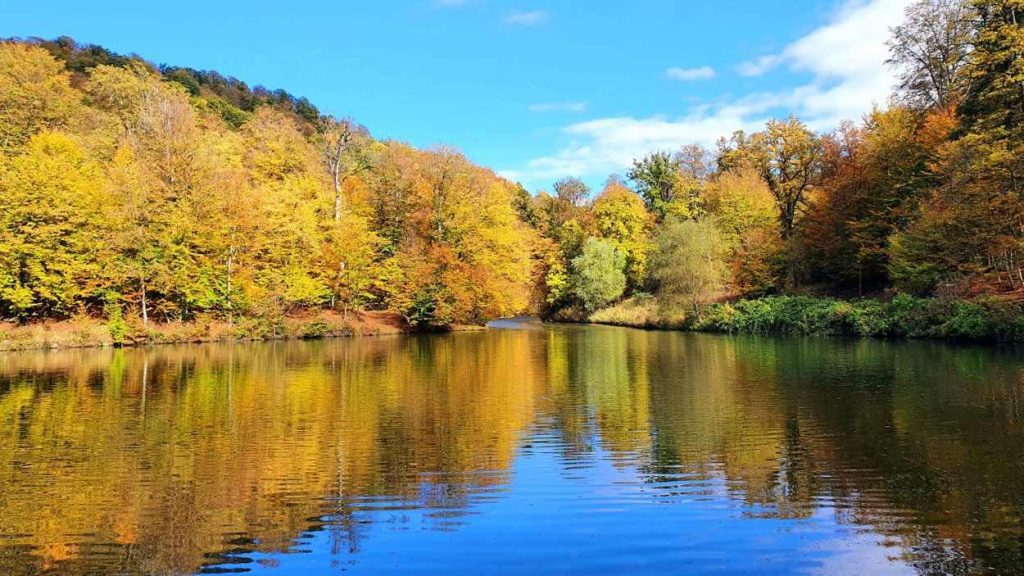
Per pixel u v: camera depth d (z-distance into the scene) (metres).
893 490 8.54
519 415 14.20
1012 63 26.95
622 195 64.56
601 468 9.97
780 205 51.53
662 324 47.62
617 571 6.33
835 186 42.84
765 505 8.14
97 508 8.23
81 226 35.59
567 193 76.19
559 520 7.74
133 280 36.12
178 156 39.28
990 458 9.86
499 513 8.00
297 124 89.31
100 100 58.22
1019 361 20.52
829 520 7.55
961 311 27.41
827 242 43.12
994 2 28.16
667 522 7.61
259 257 41.47
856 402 14.74
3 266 33.19
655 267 47.44
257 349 31.89
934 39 38.25
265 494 8.79
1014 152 26.31
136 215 35.47
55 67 55.59
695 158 70.44
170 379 20.20
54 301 35.66
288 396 16.86
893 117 40.69
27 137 46.62
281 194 43.50
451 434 12.36
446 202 47.75
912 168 37.12
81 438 12.06
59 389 18.11
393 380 19.89
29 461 10.45
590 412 14.48
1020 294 26.58
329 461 10.45
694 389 17.50
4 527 7.57
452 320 46.47
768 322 38.91
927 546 6.74
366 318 45.25
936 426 12.04
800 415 13.55
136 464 10.27
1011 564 6.27
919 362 21.36
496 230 50.62
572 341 36.28
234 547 7.01
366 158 60.72
